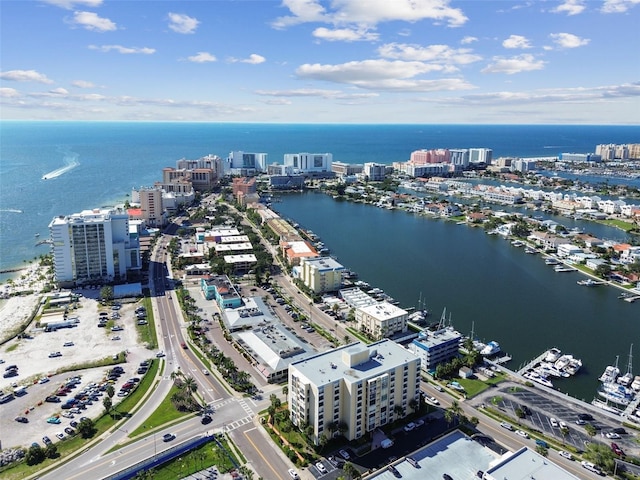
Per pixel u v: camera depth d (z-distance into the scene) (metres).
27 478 180.75
